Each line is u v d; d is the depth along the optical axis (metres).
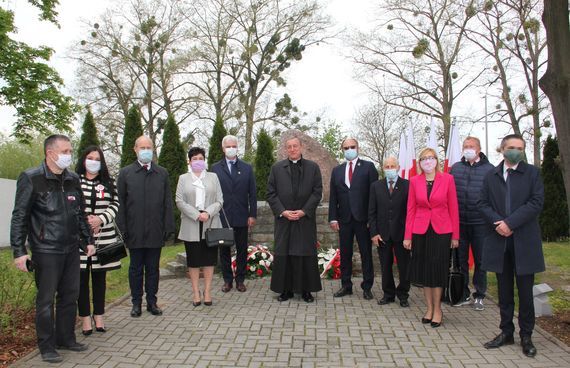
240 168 6.88
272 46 22.58
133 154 13.20
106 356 4.21
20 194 4.03
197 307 5.94
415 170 8.45
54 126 16.88
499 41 18.12
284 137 10.83
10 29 15.52
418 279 5.08
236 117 22.14
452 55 19.98
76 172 4.84
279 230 6.27
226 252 6.82
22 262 3.94
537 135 17.95
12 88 15.99
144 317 5.49
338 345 4.49
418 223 5.11
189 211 5.88
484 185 4.52
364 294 6.34
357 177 6.26
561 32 4.99
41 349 4.09
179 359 4.14
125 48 22.59
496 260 4.38
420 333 4.85
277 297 6.45
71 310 4.36
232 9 21.62
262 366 3.97
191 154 6.10
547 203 11.25
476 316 5.50
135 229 5.44
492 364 3.99
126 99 23.20
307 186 6.27
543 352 4.27
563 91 5.03
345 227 6.37
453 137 7.84
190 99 22.89
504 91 19.17
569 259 8.45
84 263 4.69
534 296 5.39
